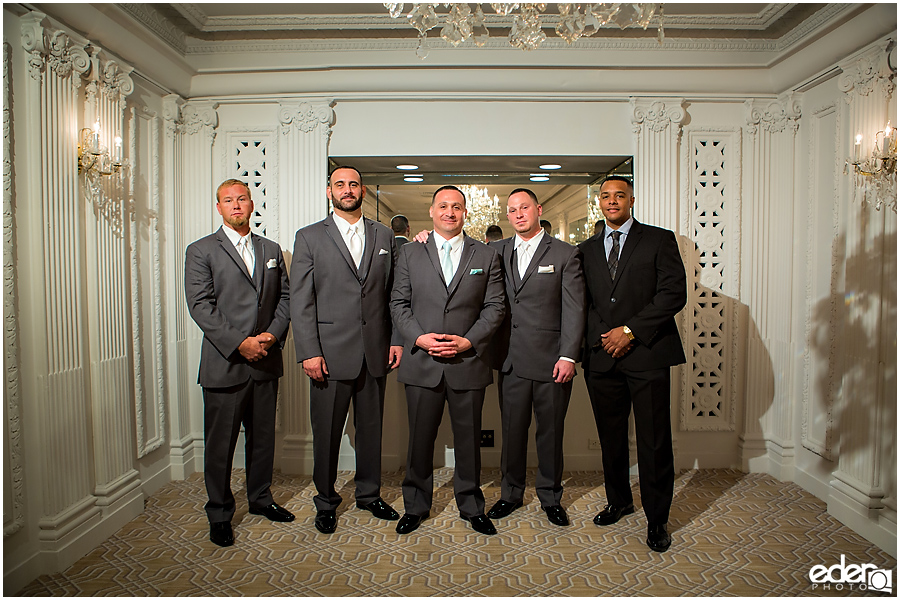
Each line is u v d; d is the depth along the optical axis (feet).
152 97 10.83
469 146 11.75
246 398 8.86
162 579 7.51
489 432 12.03
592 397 9.07
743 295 11.88
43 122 7.71
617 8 6.53
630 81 11.55
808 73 10.51
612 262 8.80
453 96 11.59
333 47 11.28
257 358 8.63
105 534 8.68
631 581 7.43
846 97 9.51
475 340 8.54
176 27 10.71
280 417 11.94
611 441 9.01
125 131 9.96
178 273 11.44
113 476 9.10
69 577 7.57
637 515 9.50
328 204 11.78
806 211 10.87
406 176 13.34
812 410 10.63
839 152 9.80
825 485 10.07
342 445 12.02
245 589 7.26
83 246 8.60
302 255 8.83
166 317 11.19
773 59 11.05
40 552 7.64
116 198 9.39
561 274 9.00
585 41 11.12
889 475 8.30
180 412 11.39
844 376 9.36
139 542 8.60
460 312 8.59
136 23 9.42
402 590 7.23
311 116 11.69
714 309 11.88
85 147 8.40
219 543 8.46
